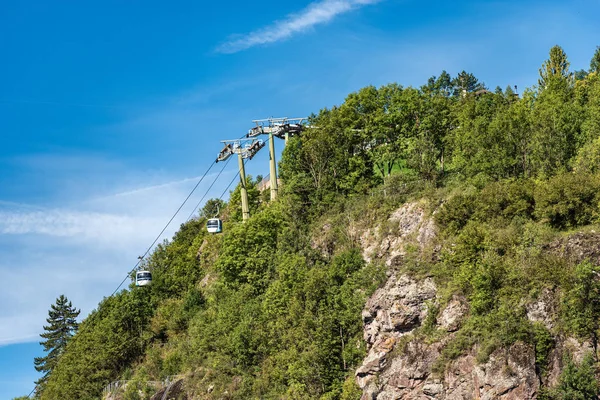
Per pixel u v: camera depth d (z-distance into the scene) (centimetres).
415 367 6894
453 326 6938
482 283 6875
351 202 9544
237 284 10206
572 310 6488
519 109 9481
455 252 7375
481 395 6391
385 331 7338
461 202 7800
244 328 8919
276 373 8169
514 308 6719
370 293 7888
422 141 9625
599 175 7338
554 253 6975
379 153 10381
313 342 7856
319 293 8256
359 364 7569
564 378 6188
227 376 8781
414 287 7356
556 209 7212
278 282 9056
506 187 7844
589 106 9400
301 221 10050
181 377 9438
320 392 7631
